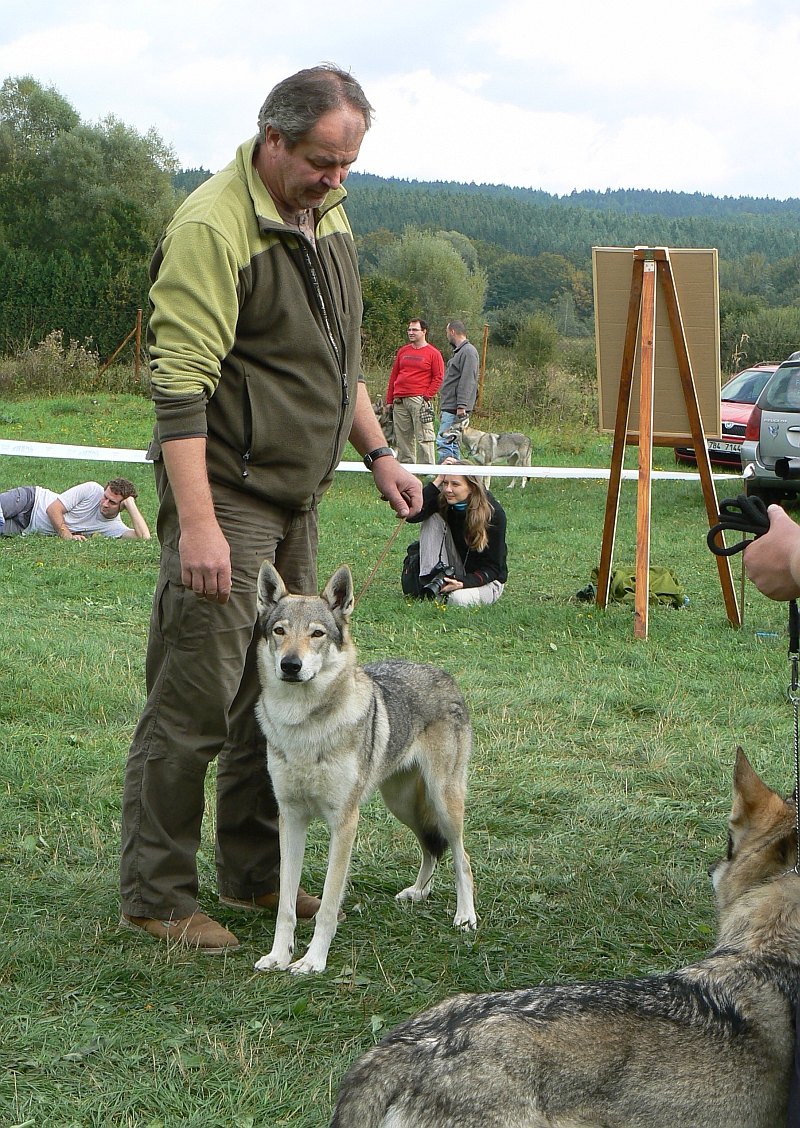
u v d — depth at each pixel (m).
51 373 23.34
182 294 3.16
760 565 2.24
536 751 5.52
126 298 31.52
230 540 3.43
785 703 6.44
